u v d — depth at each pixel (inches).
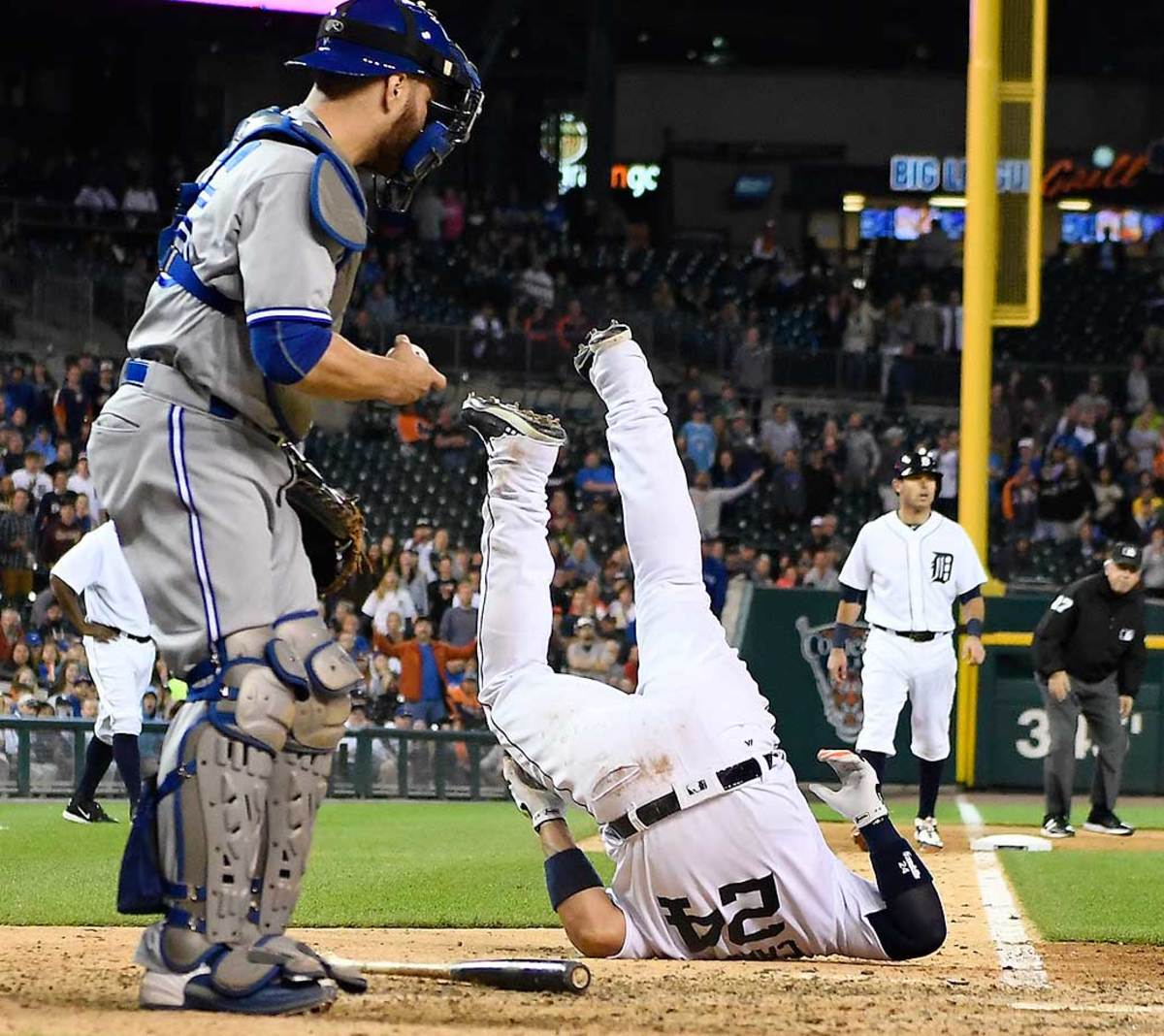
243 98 4530.0
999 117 2151.8
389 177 584.7
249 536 534.6
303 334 523.8
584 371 743.7
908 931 673.6
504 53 4805.6
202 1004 514.6
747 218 5108.3
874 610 1518.2
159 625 540.1
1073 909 1041.5
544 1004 574.6
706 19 5177.2
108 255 3668.8
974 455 2159.2
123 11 4306.1
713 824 665.0
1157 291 4453.7
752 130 5152.6
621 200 5118.1
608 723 673.6
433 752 2145.7
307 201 529.3
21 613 2522.1
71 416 2893.7
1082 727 2080.5
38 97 4411.9
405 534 3132.4
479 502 3191.4
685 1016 555.5
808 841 674.8
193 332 538.6
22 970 674.2
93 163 4015.8
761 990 637.3
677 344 3671.3
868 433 3361.2
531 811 709.3
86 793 1620.3
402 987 613.3
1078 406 3526.1
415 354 559.5
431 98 571.2
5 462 2770.7
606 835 688.4
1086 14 5211.6
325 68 554.3
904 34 5305.1
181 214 557.3
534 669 698.8
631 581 2763.3
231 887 518.0
